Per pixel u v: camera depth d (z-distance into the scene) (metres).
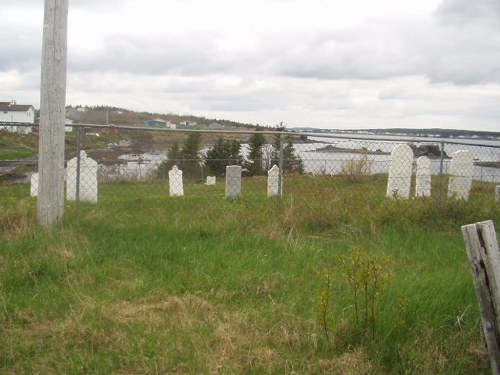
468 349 3.69
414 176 12.34
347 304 4.27
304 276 5.27
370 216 7.41
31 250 5.57
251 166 16.03
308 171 11.40
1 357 3.52
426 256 6.14
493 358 3.21
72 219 6.68
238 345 3.72
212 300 4.60
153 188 12.27
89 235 6.27
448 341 3.78
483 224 3.19
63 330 3.88
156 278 5.08
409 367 3.49
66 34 6.61
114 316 4.14
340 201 8.11
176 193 12.55
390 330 3.79
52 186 6.51
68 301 4.42
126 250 5.88
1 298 4.34
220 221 7.07
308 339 3.79
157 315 4.22
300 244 6.29
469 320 4.09
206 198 10.58
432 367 3.47
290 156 11.41
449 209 8.02
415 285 4.60
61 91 6.55
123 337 3.81
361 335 3.80
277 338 3.85
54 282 4.89
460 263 5.75
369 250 6.32
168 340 3.79
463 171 11.41
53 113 6.49
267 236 6.64
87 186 10.49
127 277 5.12
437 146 11.50
